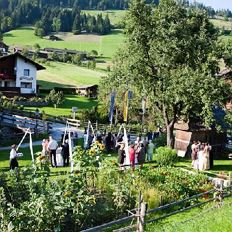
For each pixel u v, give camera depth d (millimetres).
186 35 37719
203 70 36594
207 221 13859
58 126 50750
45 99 77625
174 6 38469
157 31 37781
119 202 18297
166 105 38938
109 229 16938
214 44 37562
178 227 14086
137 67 38812
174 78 36469
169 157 29500
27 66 85062
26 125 45188
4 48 152125
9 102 63219
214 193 20328
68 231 16047
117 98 47844
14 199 16391
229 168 33438
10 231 14656
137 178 21453
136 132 50969
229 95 36281
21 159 30844
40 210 15180
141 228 14445
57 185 16219
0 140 38688
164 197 20234
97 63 169375
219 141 39125
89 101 88438
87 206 16453
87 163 18828
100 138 35438
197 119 38812
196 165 31797
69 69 137125
